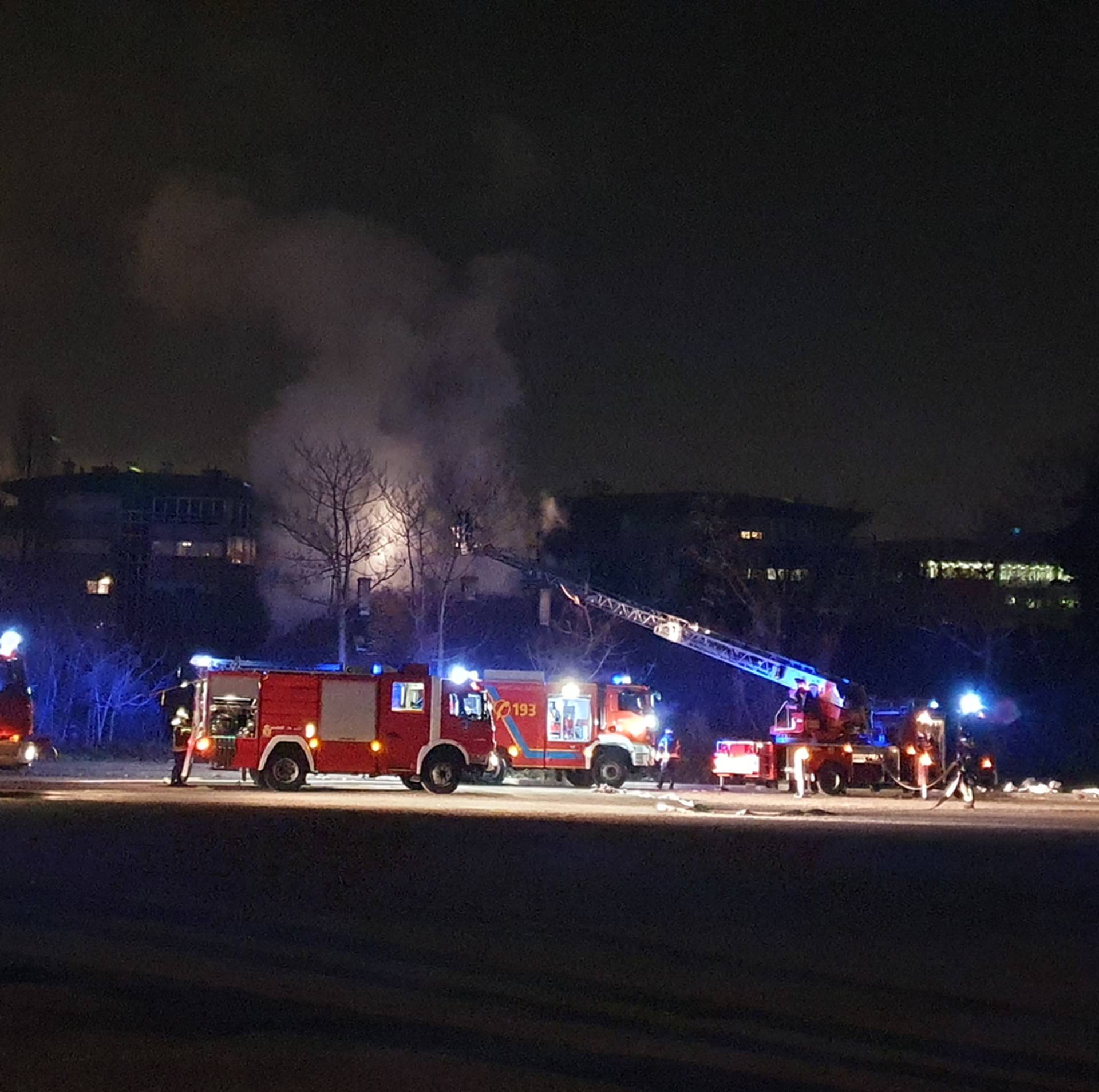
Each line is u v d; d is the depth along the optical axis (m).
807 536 72.88
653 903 15.28
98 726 51.12
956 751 38.38
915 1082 8.42
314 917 13.35
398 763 31.77
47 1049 8.39
